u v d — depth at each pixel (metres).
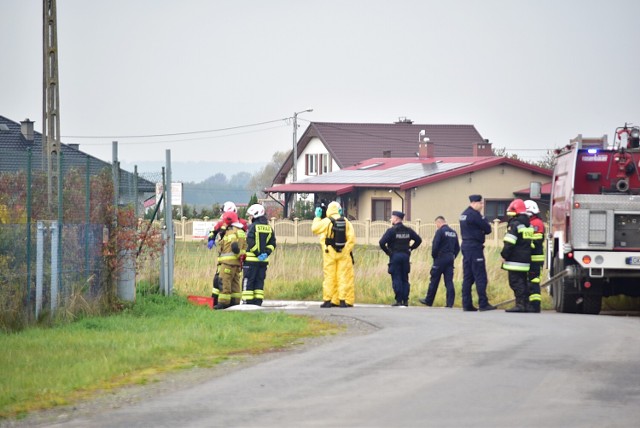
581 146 53.88
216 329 39.03
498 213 155.62
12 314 39.72
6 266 39.41
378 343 34.69
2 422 23.22
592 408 22.91
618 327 39.72
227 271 52.59
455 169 152.88
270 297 66.69
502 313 49.53
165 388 26.89
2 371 29.34
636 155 53.66
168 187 55.94
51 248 41.94
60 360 31.36
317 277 70.38
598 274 51.56
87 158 45.84
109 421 22.80
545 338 35.53
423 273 68.50
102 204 46.84
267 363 30.61
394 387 25.83
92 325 40.81
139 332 38.75
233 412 23.25
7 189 39.78
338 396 24.77
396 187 152.12
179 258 76.62
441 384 26.12
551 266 58.84
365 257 78.31
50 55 55.19
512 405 23.31
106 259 46.97
